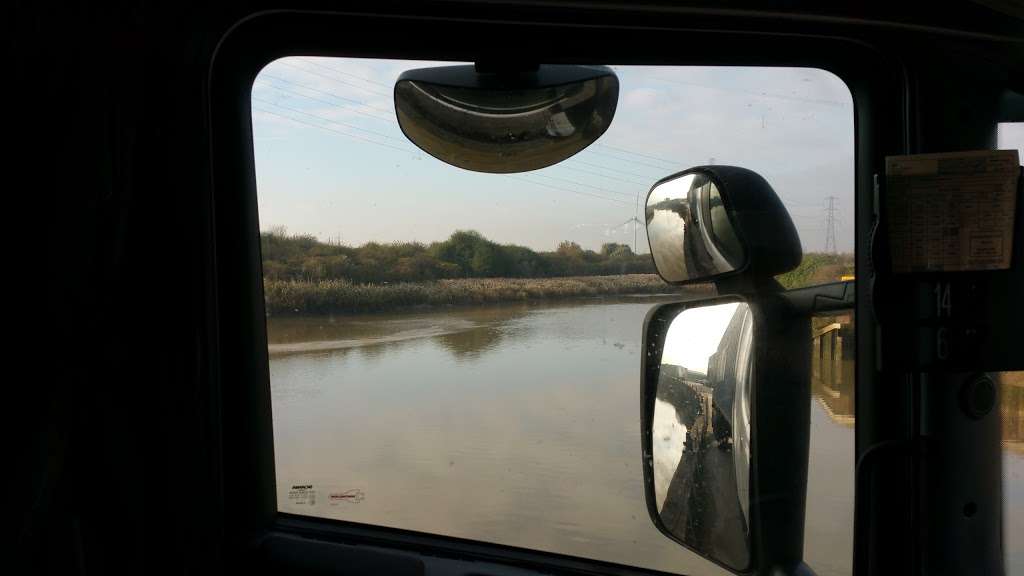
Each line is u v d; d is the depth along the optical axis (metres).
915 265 0.87
